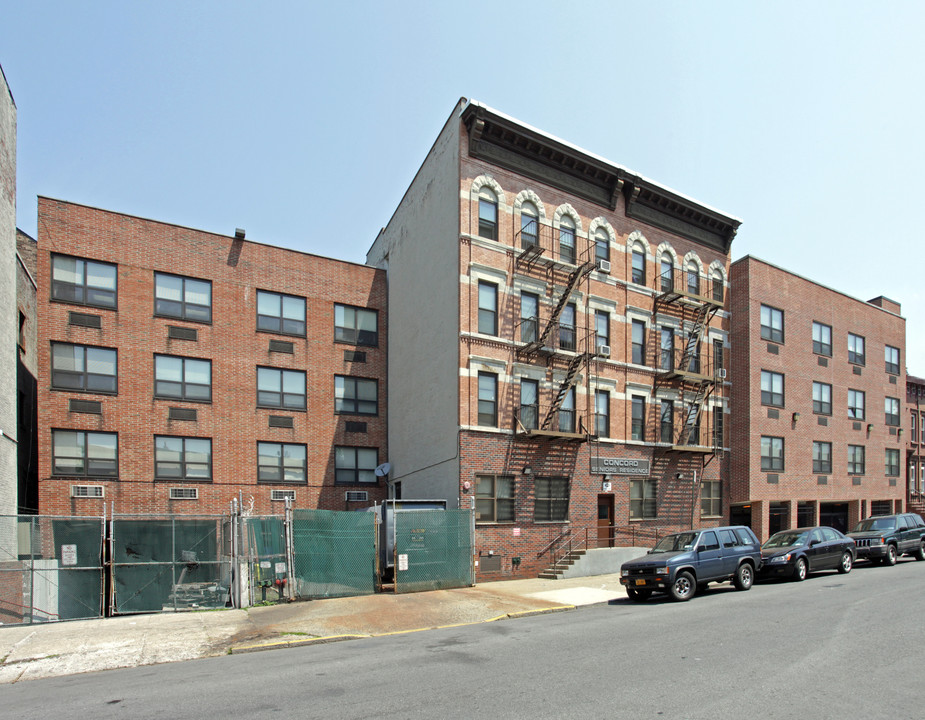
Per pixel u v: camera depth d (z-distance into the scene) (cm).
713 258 2900
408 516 1800
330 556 1680
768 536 2792
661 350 2658
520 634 1171
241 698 784
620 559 2209
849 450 3250
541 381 2295
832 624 1145
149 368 2220
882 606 1320
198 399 2292
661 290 2697
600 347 2384
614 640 1073
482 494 2106
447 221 2275
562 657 957
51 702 805
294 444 2466
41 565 1480
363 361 2688
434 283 2352
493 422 2173
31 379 2131
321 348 2584
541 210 2373
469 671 887
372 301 2759
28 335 2106
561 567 2111
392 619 1362
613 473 2408
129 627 1287
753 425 2764
